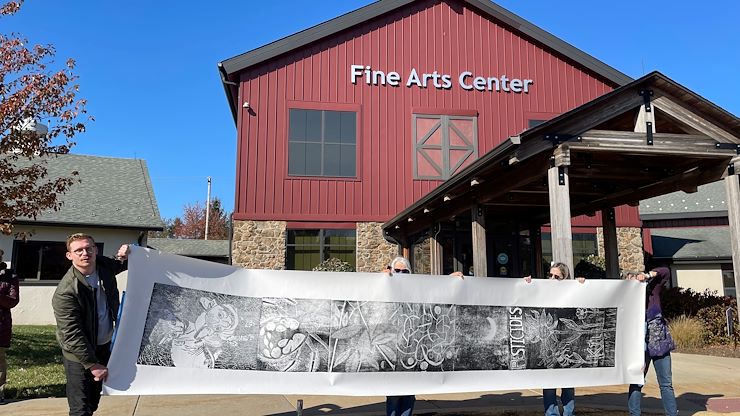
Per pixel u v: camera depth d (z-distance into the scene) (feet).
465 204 34.42
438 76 50.85
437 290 15.93
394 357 15.26
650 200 72.79
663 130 28.27
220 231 156.97
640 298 17.51
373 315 15.31
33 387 21.62
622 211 52.31
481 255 32.12
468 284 16.25
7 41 27.66
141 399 19.61
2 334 18.89
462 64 51.55
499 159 25.40
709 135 26.48
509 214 44.34
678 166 30.27
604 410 18.93
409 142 49.42
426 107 50.19
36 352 31.12
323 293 15.10
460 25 52.19
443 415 18.19
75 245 11.96
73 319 11.72
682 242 64.49
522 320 16.53
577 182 33.55
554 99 52.60
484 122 51.01
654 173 30.94
